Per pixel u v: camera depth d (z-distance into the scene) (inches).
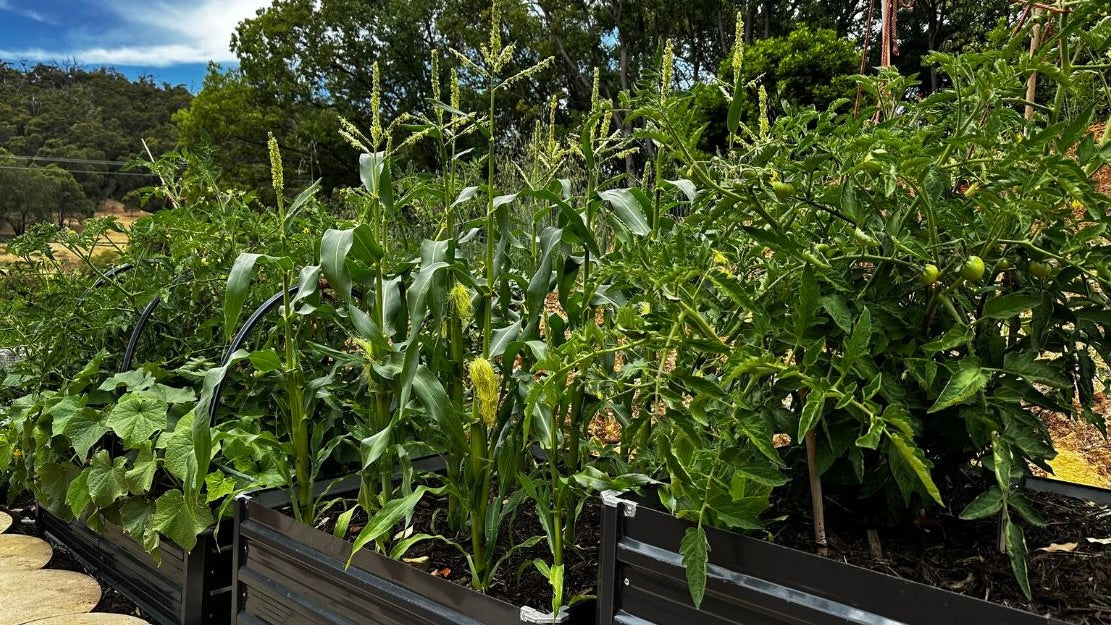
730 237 64.7
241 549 77.1
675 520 48.8
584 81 854.5
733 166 55.1
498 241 77.6
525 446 69.6
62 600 96.5
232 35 924.0
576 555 71.9
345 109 904.3
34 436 106.3
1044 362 46.8
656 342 49.1
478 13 863.1
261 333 100.6
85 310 120.9
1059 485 68.7
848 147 49.8
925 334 52.6
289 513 79.3
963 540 56.2
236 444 81.4
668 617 49.3
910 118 59.5
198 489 67.8
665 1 785.6
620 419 68.9
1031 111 58.4
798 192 54.7
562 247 76.4
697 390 47.5
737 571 45.8
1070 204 50.5
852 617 40.6
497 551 74.1
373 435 73.1
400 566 60.2
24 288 135.6
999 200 46.3
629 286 70.7
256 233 118.1
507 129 708.7
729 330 57.6
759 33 842.2
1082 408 53.4
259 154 911.0
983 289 50.7
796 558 43.2
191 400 95.2
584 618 58.1
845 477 56.6
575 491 68.1
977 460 58.0
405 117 78.5
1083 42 48.7
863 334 43.4
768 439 45.3
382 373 69.7
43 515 121.6
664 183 64.4
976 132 46.6
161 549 88.1
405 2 896.3
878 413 41.5
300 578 69.2
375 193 78.5
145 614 93.4
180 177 136.3
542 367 50.5
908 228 54.8
